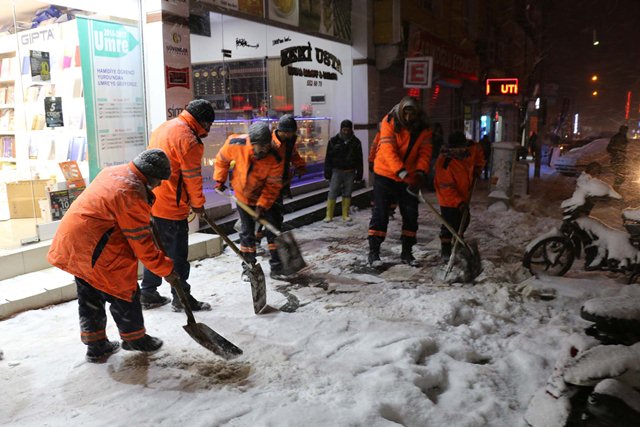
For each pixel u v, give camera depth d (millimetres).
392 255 7492
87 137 6887
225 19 9875
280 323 4844
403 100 6367
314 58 12352
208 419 3203
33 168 7297
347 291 5812
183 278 5121
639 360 2678
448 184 6570
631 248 5863
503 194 11234
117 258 3791
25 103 7301
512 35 27578
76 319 5035
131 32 7340
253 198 6113
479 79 22906
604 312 3016
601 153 19125
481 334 4664
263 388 3645
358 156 9883
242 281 6195
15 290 5371
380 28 13539
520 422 3293
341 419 3186
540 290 5680
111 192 3672
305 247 8008
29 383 3773
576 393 2844
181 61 7645
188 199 4980
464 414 3377
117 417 3309
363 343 4367
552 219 10125
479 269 6016
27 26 7055
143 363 4059
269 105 11258
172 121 4895
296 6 10914
